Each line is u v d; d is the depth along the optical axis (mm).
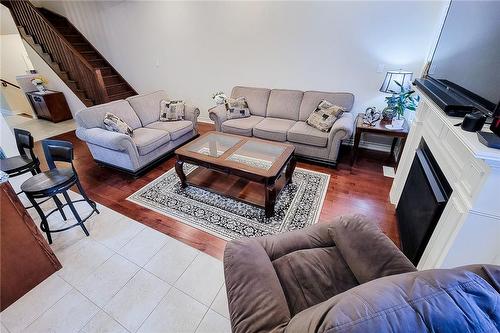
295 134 3203
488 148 966
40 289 1730
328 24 3371
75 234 2209
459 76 1544
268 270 1145
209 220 2354
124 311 1584
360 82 3523
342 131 2922
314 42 3555
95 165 3430
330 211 2439
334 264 1296
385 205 2525
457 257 1240
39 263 1744
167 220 2369
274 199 2268
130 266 1896
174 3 4203
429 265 1441
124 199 2688
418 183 1785
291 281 1216
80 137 3088
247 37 3945
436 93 1618
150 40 4793
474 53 1368
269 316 938
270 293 1027
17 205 1584
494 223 1092
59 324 1521
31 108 5402
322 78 3734
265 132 3383
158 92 3988
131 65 5312
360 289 677
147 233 2215
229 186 2648
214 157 2490
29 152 2535
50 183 1960
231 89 4539
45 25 4320
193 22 4223
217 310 1581
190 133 3895
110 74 5559
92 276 1818
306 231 1485
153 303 1630
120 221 2361
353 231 1296
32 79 5008
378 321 550
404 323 540
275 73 4023
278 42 3773
